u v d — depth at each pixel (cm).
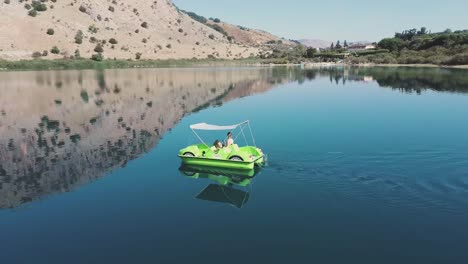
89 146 2170
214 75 7688
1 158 1980
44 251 1036
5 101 4069
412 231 1059
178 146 2125
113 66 10812
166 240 1059
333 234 1055
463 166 1581
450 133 2286
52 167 1803
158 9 18600
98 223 1189
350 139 2145
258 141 2122
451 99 3841
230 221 1159
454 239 1012
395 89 4856
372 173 1520
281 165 1659
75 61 10225
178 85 5603
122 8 16525
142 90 4975
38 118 3084
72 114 3238
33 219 1243
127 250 1016
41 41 11369
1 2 12300
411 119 2802
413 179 1445
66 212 1287
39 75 7788
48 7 13488
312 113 3131
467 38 11719
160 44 14575
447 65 9738
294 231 1080
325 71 8994
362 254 955
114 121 2898
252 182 1478
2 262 988
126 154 1988
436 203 1233
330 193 1341
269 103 3759
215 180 1555
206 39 18362
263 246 1005
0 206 1367
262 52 17688
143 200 1362
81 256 999
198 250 998
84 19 13825
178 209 1269
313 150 1892
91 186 1529
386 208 1207
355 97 4131
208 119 2923
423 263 912
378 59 12656
